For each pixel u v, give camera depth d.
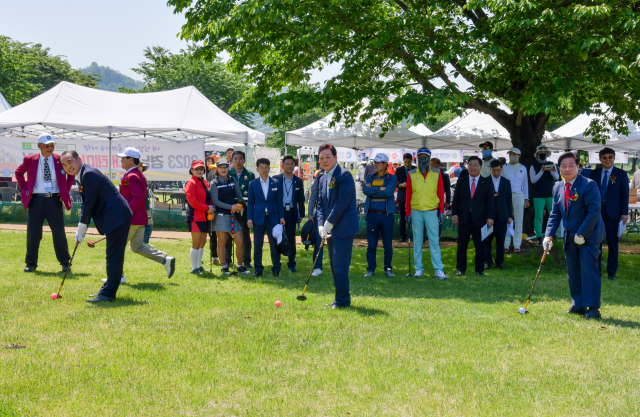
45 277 7.36
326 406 3.31
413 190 8.72
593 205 5.72
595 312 5.77
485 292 7.32
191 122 13.98
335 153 6.01
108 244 6.00
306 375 3.82
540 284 8.02
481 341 4.73
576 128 13.59
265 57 11.25
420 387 3.64
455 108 8.64
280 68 10.87
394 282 8.05
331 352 4.34
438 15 10.38
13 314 5.25
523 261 9.89
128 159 7.23
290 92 9.42
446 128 13.73
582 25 8.50
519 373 3.93
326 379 3.75
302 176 21.67
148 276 7.82
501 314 5.84
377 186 8.56
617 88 10.16
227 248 8.88
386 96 9.62
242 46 10.22
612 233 8.65
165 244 11.58
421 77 9.85
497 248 9.53
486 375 3.87
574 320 5.63
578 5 8.18
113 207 5.95
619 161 23.25
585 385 3.71
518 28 8.58
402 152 23.98
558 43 8.79
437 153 22.06
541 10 8.53
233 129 14.23
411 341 4.67
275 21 8.85
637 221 15.02
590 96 10.60
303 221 15.83
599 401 3.45
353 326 5.10
